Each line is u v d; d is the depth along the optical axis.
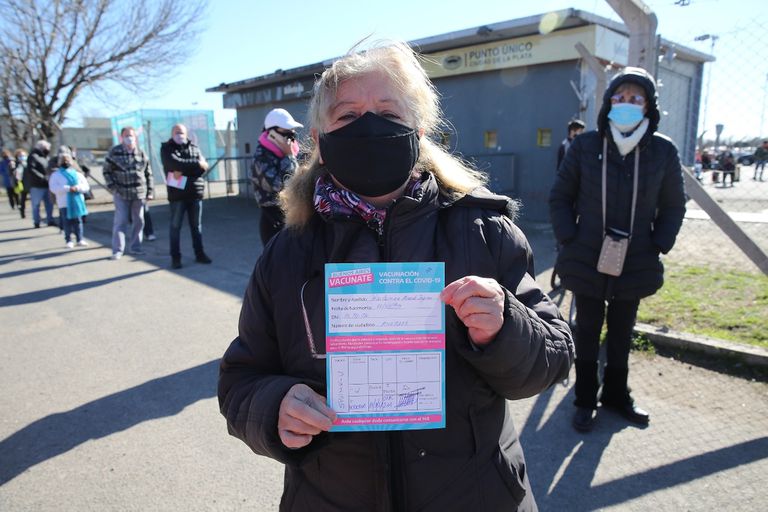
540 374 1.11
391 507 1.13
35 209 12.02
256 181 4.24
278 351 1.30
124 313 5.47
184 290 6.27
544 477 2.64
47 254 8.79
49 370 4.09
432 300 1.08
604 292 2.95
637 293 2.91
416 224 1.21
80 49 18.09
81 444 3.05
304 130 1.40
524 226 9.36
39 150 11.83
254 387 1.17
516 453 1.29
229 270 7.21
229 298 5.90
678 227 2.88
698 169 9.93
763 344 3.82
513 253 1.24
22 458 2.92
